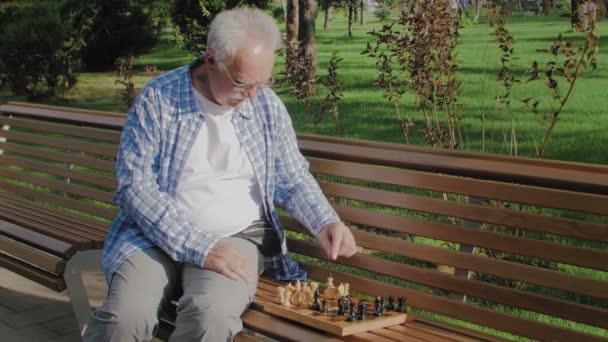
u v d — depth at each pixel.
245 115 3.05
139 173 2.95
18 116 5.33
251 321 2.80
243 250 2.99
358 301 2.95
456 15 4.79
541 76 4.31
